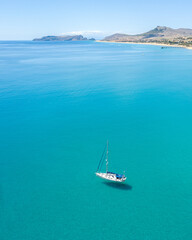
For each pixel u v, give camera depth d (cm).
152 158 5972
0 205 4434
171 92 11906
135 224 4062
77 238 3812
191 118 8538
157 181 5116
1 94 11206
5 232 3916
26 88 12338
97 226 4028
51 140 6875
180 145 6612
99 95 11312
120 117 8638
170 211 4328
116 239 3797
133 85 13375
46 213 4272
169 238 3819
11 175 5303
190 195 4709
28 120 8256
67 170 5488
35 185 4978
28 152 6234
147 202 4528
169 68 19612
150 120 8356
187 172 5419
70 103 10100
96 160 5900
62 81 14138
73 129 7606
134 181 5116
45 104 9900
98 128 7700
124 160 5903
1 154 6122
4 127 7675
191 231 3941
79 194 4731
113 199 4600
